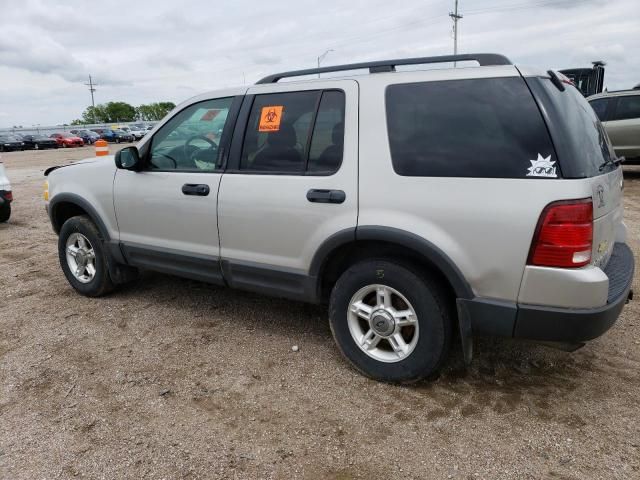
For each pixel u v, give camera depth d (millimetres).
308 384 3166
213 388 3141
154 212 3932
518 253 2578
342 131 3092
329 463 2473
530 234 2537
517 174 2578
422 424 2748
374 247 3086
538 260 2543
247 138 3496
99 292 4562
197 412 2902
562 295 2535
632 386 3053
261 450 2574
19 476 2426
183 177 3736
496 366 3311
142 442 2652
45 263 5836
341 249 3178
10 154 31297
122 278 4520
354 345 3197
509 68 2715
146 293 4750
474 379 3166
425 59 3008
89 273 4617
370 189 2945
